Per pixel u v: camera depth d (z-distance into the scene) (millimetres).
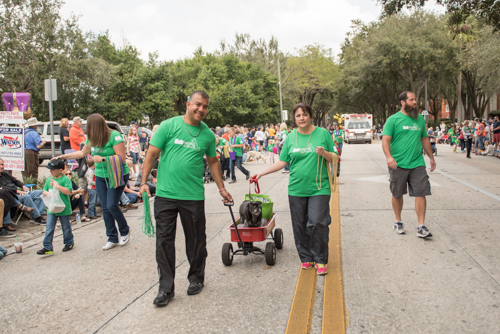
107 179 6082
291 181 4742
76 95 32875
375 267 4855
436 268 4738
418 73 43969
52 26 28844
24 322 3857
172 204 4129
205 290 4414
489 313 3619
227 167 14391
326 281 4492
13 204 7672
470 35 39156
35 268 5473
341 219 7344
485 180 11609
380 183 11594
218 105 44406
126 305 4129
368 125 37969
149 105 38438
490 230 6250
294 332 3424
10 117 9133
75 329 3668
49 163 5957
